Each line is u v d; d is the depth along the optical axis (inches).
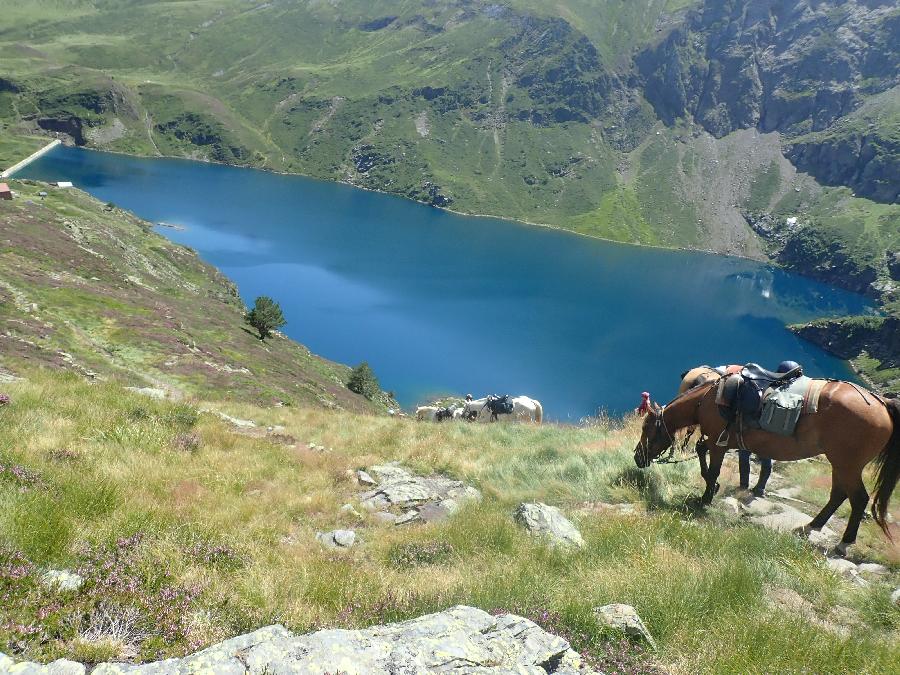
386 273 7057.1
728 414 405.7
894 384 6520.7
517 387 4434.1
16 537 219.3
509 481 526.0
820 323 7500.0
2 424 445.7
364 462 595.2
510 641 162.6
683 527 360.8
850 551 354.0
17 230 3075.8
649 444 474.0
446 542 372.8
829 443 364.2
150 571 220.7
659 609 229.3
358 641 151.7
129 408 621.9
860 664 201.9
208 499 402.6
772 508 430.9
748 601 248.1
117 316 2190.0
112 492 319.6
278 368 2411.4
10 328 1599.4
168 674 134.7
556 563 317.1
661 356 5693.9
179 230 7539.4
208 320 2928.2
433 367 4544.8
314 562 315.6
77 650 155.5
